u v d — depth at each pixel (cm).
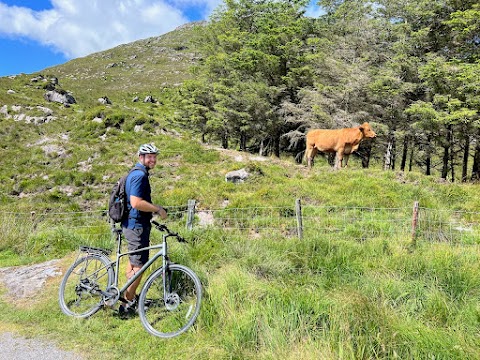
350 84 2289
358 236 859
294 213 1076
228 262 636
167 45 11250
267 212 1077
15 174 1684
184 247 683
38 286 607
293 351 377
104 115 2305
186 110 3070
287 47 2544
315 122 2356
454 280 528
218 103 2739
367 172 1505
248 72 2794
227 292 484
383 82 2227
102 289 522
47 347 437
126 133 2122
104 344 441
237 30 2953
